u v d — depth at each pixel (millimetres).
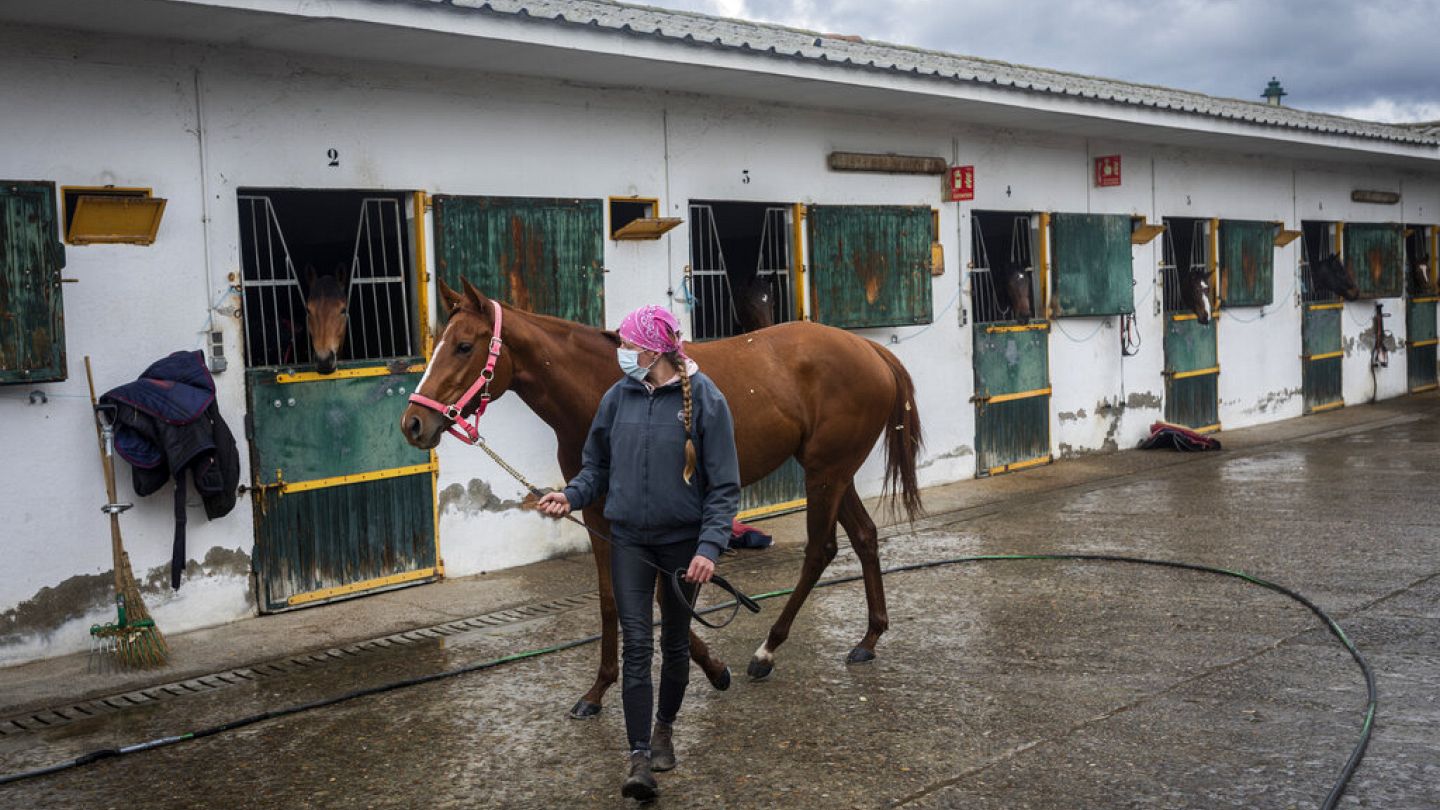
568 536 7621
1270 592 6211
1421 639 5262
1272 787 3723
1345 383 15898
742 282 8953
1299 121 12930
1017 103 9180
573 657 5473
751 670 5020
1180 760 3971
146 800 3945
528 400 4719
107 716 4801
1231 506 8734
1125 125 10516
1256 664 4984
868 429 5266
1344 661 4984
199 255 6012
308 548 6410
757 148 8625
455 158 6965
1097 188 11688
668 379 3908
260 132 6203
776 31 9047
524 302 7199
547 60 6762
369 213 8336
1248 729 4234
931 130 9930
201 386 5812
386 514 6719
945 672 5035
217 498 5887
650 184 7969
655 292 8039
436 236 6781
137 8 5242
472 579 7047
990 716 4469
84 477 5656
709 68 7148
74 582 5637
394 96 6684
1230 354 13711
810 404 5109
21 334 5367
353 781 4055
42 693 5078
